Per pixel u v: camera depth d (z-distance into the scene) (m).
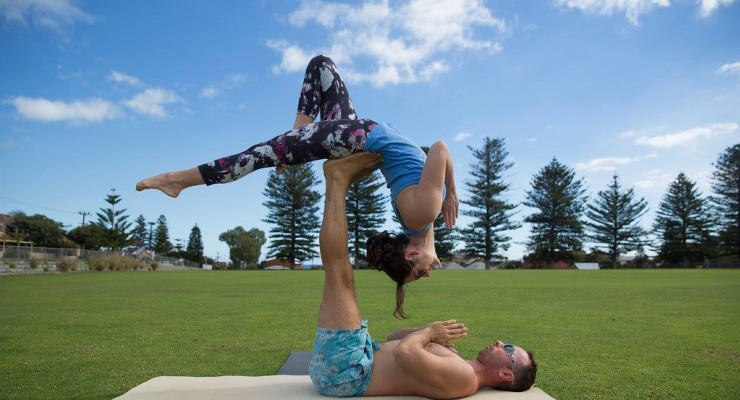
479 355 2.93
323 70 3.70
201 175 3.22
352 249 49.16
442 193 2.97
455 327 2.89
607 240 51.91
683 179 51.25
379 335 6.10
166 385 3.02
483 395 2.80
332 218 2.93
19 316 7.84
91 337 5.93
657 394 3.59
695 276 22.64
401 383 2.75
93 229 57.47
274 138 3.26
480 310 8.54
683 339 5.64
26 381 4.01
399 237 3.07
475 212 50.62
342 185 3.07
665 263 52.03
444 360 2.68
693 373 4.16
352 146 3.14
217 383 3.08
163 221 92.00
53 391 3.74
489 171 50.09
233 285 16.47
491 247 49.88
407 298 11.06
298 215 52.88
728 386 3.78
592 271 34.28
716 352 4.96
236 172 3.21
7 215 52.50
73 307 9.16
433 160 2.97
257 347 5.34
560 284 16.58
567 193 52.62
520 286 15.49
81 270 33.41
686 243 50.88
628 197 51.75
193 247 91.19
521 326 6.61
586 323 6.88
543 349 5.12
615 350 5.07
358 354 2.79
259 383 3.10
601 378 4.01
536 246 53.44
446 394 2.71
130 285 16.23
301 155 3.20
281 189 52.47
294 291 13.51
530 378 2.88
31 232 50.41
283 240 52.06
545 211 53.03
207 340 5.73
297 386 3.03
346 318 2.83
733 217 48.81
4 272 25.94
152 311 8.54
